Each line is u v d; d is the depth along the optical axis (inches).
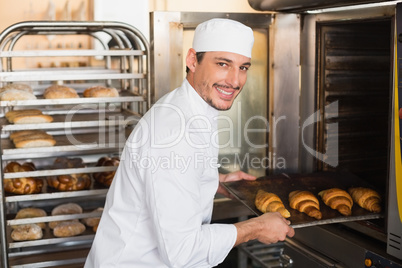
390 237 61.0
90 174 107.8
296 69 88.0
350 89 87.6
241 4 127.0
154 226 52.3
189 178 52.3
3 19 137.0
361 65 88.0
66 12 139.7
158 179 51.4
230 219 105.2
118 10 136.4
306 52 86.0
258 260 101.3
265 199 68.9
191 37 83.1
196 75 56.7
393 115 59.0
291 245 78.9
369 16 68.4
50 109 107.2
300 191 72.5
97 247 58.7
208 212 63.3
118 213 57.5
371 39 88.6
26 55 81.6
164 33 80.1
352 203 71.2
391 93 59.2
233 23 54.8
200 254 52.2
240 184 81.2
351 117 88.7
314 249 75.2
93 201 105.9
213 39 53.7
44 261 87.7
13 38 107.3
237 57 54.0
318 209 68.8
